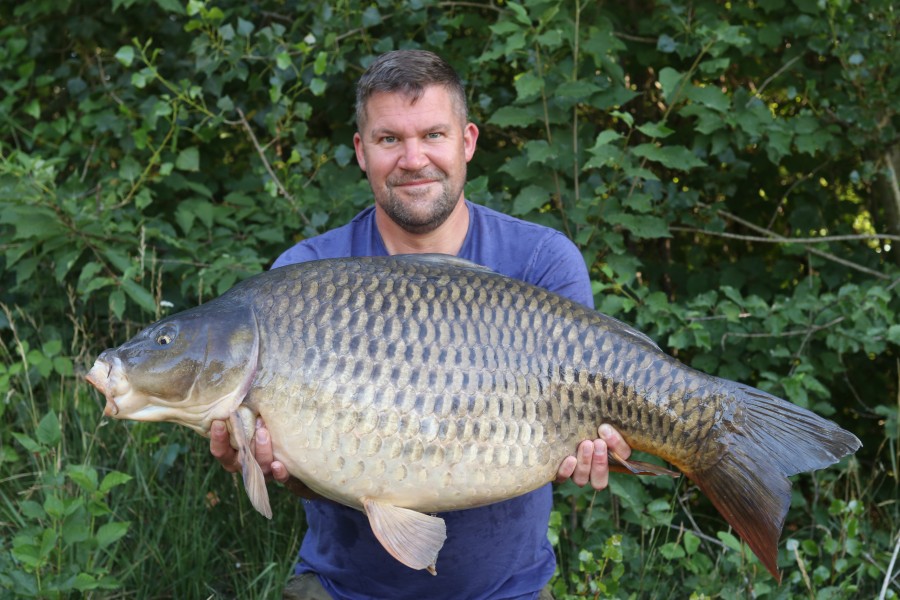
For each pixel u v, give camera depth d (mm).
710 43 3479
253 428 1881
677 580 3332
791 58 3820
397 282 1905
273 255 3877
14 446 3566
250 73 3980
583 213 3445
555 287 2256
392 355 1854
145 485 3213
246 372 1862
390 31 3865
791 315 3416
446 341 1873
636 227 3447
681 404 1966
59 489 2920
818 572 3012
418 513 1878
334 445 1849
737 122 3562
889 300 3506
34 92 4273
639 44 4008
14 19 4207
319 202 3697
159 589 3094
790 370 3586
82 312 3781
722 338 3451
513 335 1908
